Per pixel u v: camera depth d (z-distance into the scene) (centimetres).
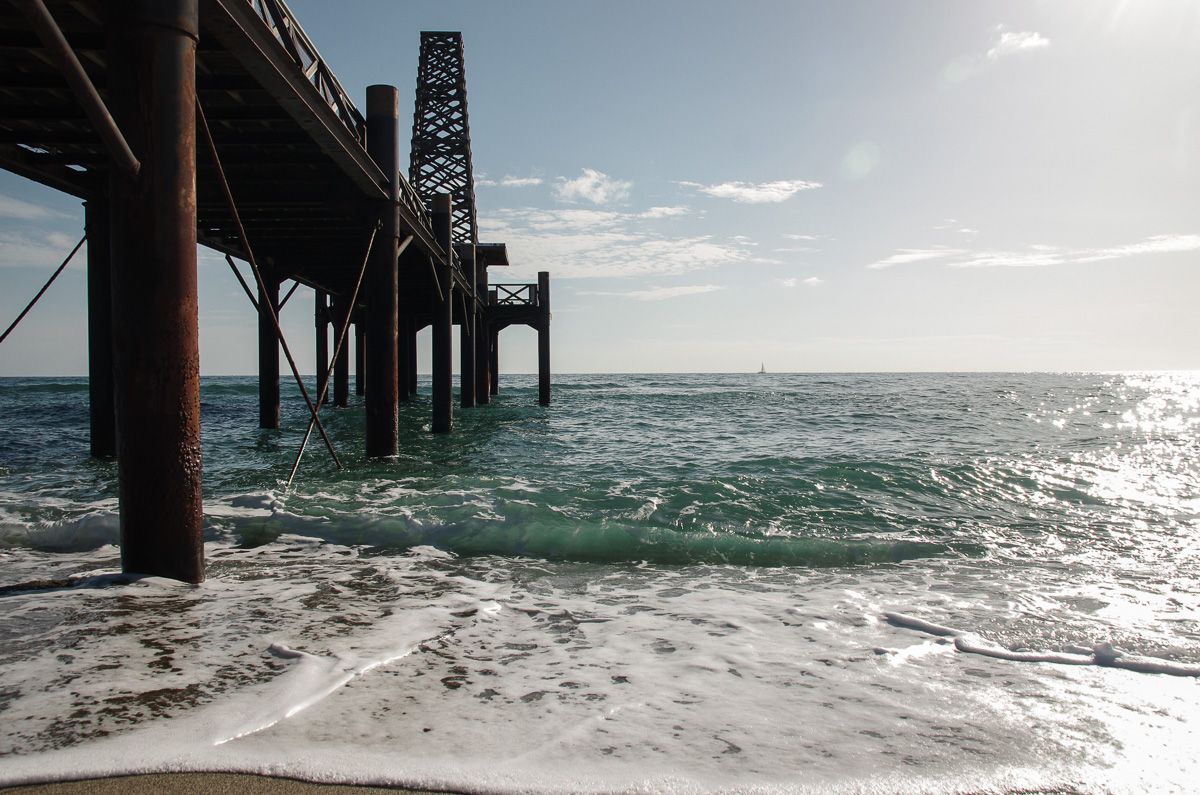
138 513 428
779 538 630
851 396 3559
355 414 2350
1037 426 1831
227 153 916
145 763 222
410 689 294
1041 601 452
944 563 566
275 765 223
